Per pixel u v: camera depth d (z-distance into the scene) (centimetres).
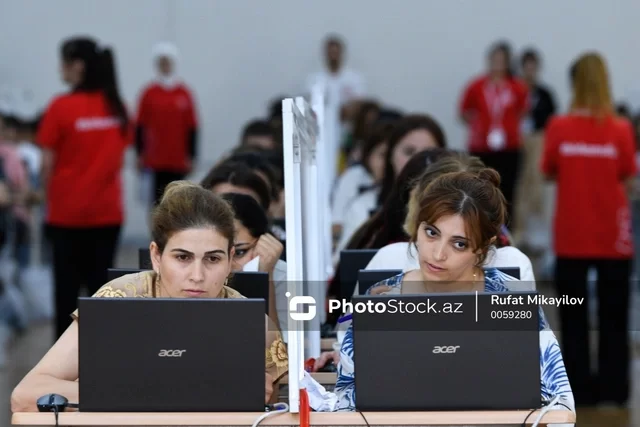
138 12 2800
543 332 717
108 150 1639
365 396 667
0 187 1808
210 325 665
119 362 665
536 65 2620
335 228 1535
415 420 661
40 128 1628
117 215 1664
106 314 663
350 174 1552
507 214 862
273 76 2827
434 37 2816
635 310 1620
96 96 1636
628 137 1463
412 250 870
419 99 2827
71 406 690
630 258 1477
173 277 708
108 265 1667
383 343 664
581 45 2786
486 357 662
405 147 1198
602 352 1484
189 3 2808
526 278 859
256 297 832
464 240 738
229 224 716
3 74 2797
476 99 2400
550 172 1500
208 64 2820
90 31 2803
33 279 2000
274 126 1655
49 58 2800
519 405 663
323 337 983
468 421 659
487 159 2392
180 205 709
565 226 1472
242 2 2816
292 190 685
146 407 668
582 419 1416
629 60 2772
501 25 2800
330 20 2819
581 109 1472
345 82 2677
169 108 2409
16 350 1753
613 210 1460
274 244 920
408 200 991
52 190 1634
